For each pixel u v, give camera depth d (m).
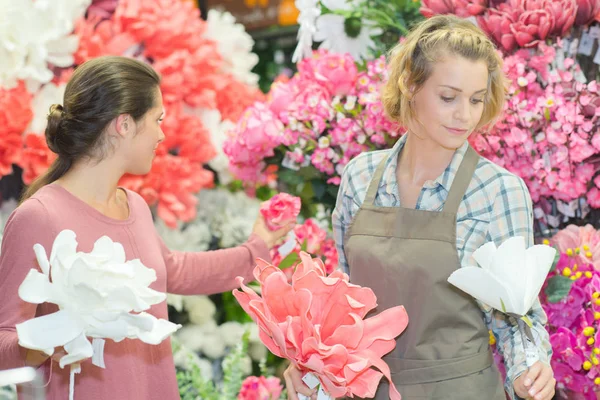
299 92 2.13
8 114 2.13
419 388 1.62
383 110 1.93
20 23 2.14
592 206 2.05
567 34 1.97
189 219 2.46
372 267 1.67
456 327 1.63
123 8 2.30
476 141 1.98
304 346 1.43
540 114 1.93
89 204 1.79
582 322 1.86
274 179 2.30
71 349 1.32
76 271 1.32
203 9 3.12
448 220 1.63
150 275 1.40
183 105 2.47
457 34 1.59
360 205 1.79
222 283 2.07
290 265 2.16
